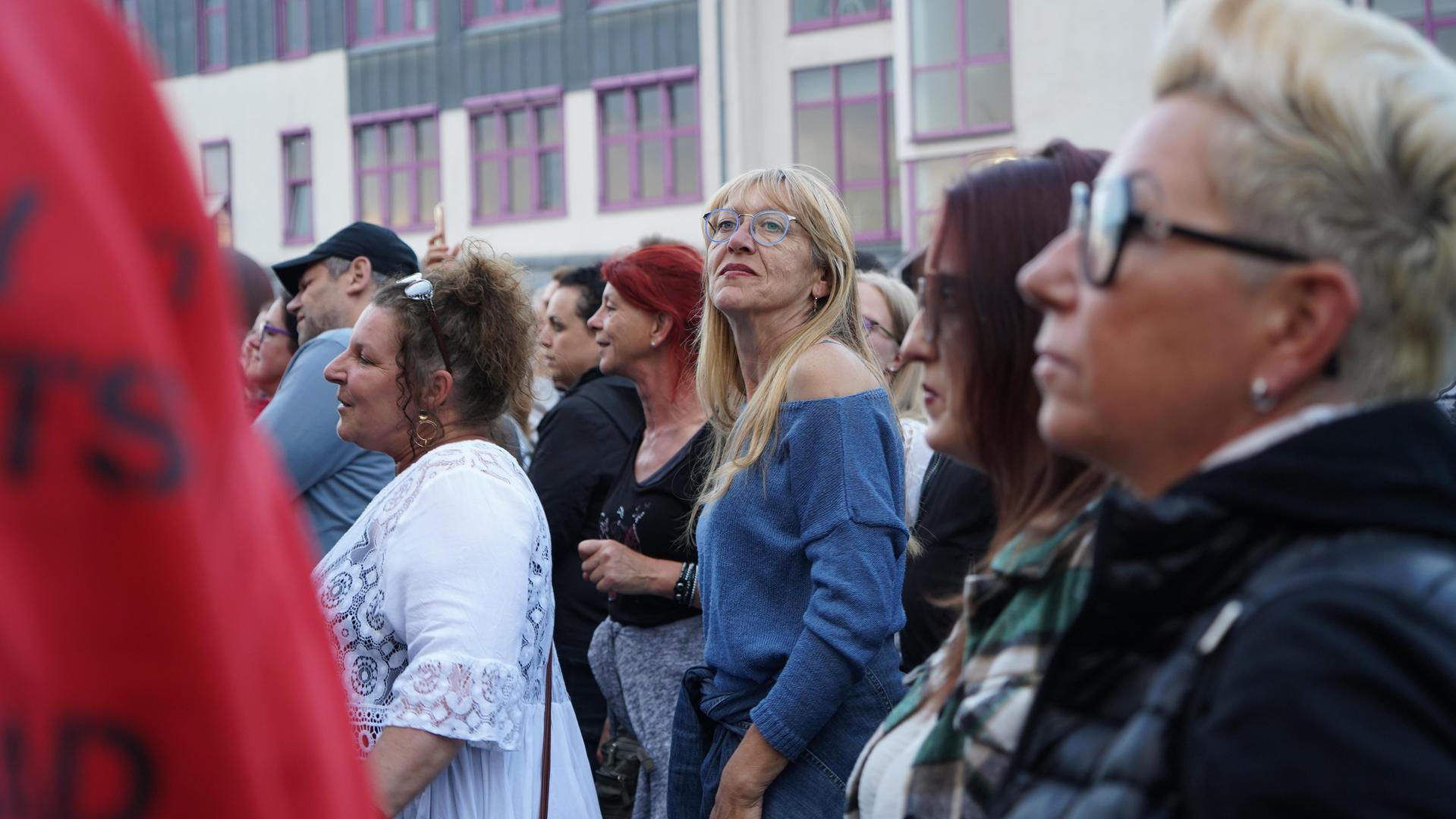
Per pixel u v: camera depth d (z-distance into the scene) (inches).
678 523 110.3
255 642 19.3
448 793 77.5
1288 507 32.1
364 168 754.8
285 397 123.1
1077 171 50.7
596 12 695.7
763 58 684.7
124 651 17.0
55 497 16.6
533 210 716.0
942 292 51.8
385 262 150.7
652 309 115.0
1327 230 32.3
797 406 83.4
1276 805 27.7
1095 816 32.0
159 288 18.3
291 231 773.9
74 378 16.7
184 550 17.4
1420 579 29.4
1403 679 27.8
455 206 732.7
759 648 82.3
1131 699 34.8
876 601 78.4
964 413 51.1
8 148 16.5
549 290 193.6
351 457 125.8
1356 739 27.3
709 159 672.4
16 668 16.3
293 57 765.3
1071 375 35.6
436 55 732.0
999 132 585.0
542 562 84.2
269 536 20.3
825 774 79.0
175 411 17.5
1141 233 33.9
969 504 105.7
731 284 90.7
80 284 16.8
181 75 795.4
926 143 602.9
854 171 671.8
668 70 680.4
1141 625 34.9
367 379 87.8
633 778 113.9
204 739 17.7
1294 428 33.6
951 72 599.5
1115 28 557.9
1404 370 33.2
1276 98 32.8
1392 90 32.6
